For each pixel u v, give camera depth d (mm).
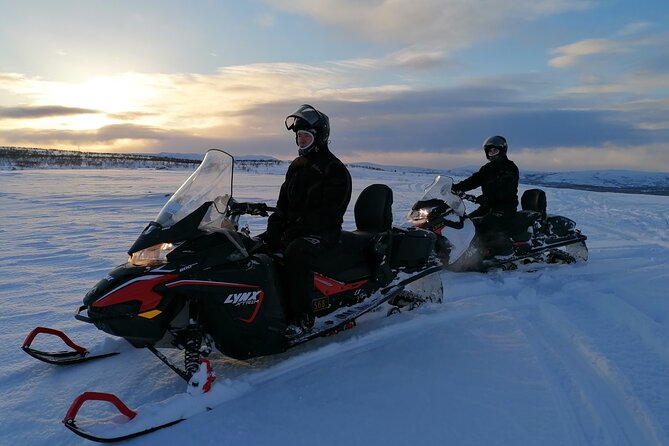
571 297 5051
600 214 12734
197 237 3117
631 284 5469
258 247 3434
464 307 4734
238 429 2719
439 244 6027
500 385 3168
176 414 2795
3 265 6316
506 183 6312
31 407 2959
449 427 2705
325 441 2598
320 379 3309
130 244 7781
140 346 3164
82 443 2607
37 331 3426
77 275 5852
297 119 3650
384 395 3072
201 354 3090
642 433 2611
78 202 13672
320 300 3836
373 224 4410
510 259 6305
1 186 19203
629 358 3480
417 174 52312
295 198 3668
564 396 3012
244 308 3199
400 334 4125
